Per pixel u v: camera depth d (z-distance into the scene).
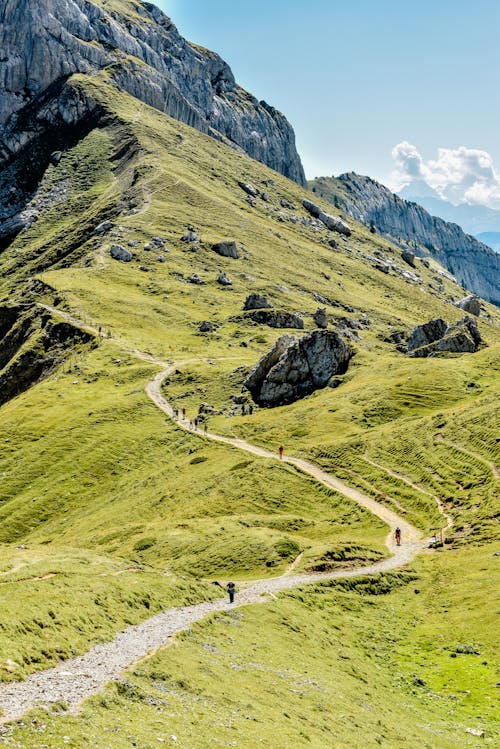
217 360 183.88
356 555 67.19
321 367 149.38
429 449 93.56
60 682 28.30
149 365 179.25
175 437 133.62
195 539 75.19
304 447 108.44
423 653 47.88
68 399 163.25
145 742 23.86
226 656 37.47
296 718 30.94
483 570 59.81
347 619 53.22
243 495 91.00
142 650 34.41
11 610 34.59
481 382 125.25
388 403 119.81
